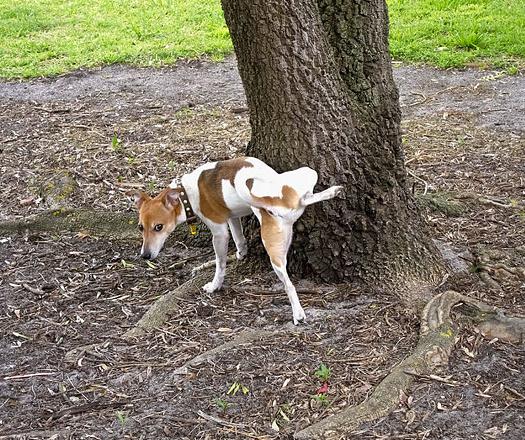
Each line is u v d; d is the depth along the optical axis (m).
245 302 5.15
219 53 11.84
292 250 5.19
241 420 4.05
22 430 4.10
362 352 4.53
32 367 4.68
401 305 4.93
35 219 6.57
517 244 5.73
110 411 4.20
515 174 7.09
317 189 5.00
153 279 5.66
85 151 8.06
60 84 10.80
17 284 5.73
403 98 9.46
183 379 4.38
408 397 4.11
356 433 3.89
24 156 8.10
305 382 4.29
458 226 6.07
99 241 6.31
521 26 11.74
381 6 5.09
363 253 5.14
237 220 5.30
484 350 4.46
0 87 10.81
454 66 10.48
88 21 14.02
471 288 5.15
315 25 4.83
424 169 7.32
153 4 14.82
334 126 4.94
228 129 8.58
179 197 5.07
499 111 8.77
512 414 3.98
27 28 13.69
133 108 9.54
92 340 4.93
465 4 13.05
